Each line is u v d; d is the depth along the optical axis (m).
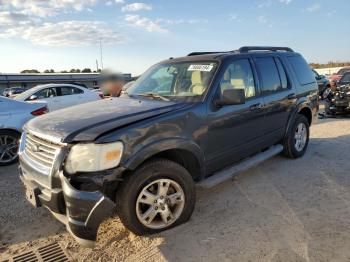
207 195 4.37
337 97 10.12
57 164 2.90
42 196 3.05
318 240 3.19
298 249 3.06
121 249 3.21
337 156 5.90
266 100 4.74
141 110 3.46
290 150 5.59
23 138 3.68
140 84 4.69
